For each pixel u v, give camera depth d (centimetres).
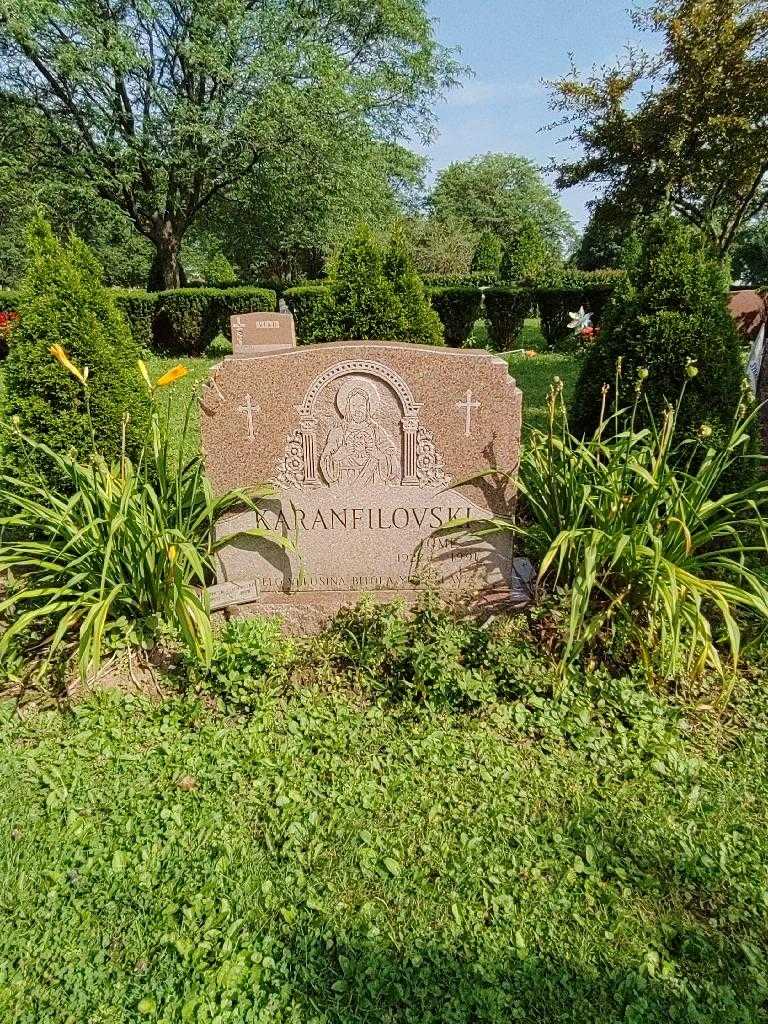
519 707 300
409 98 2291
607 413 424
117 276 3303
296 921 208
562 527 354
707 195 1584
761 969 197
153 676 316
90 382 414
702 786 265
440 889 219
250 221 2117
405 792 258
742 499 355
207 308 1418
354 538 369
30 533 387
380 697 307
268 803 251
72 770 265
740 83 1364
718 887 222
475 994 188
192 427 664
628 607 327
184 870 224
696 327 390
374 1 1978
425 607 331
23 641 327
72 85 1708
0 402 422
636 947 203
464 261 3122
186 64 1770
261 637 305
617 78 1464
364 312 594
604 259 3609
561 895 218
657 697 310
